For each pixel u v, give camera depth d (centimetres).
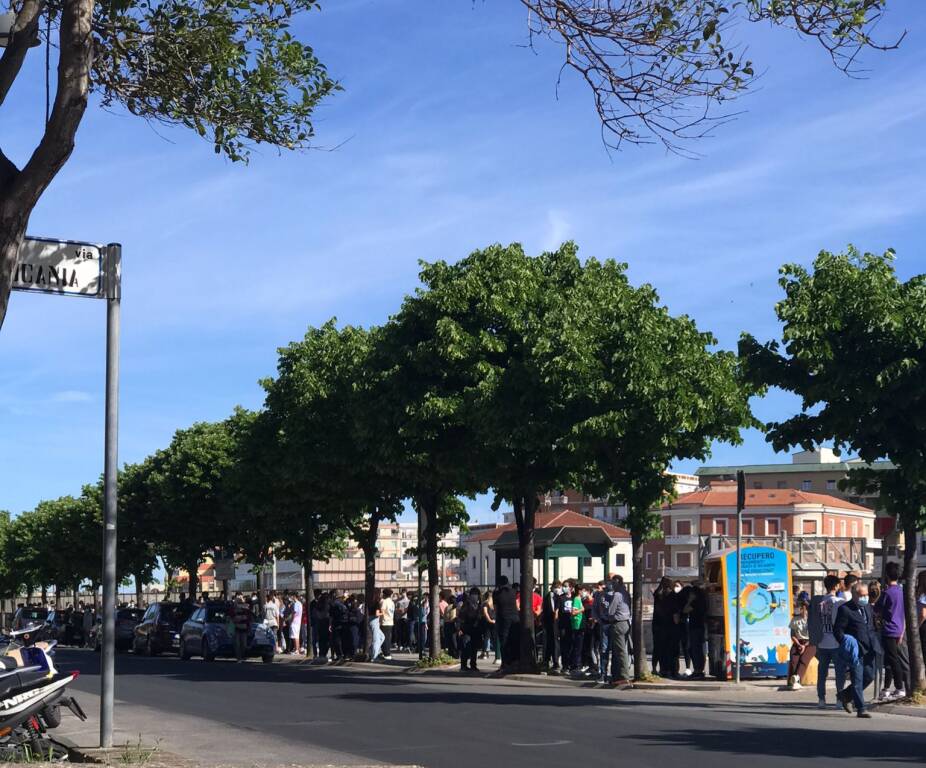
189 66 1200
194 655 4106
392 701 2077
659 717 1758
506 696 2183
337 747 1438
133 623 5009
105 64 1195
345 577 12900
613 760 1288
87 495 7600
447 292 2780
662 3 932
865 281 1900
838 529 11806
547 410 2552
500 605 2798
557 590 2905
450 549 3622
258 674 3012
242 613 3794
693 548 11825
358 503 3575
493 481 2722
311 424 3525
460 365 2767
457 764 1272
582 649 2712
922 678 1891
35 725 1356
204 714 1884
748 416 2466
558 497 13612
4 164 852
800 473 14812
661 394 2398
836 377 1895
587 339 2491
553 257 2953
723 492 12062
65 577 9194
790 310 1911
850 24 929
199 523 5603
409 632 4097
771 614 2422
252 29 1222
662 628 2553
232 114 1219
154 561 7381
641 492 2452
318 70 1237
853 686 1773
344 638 3519
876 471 1972
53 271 1228
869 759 1282
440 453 2834
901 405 1877
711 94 945
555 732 1562
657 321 2492
